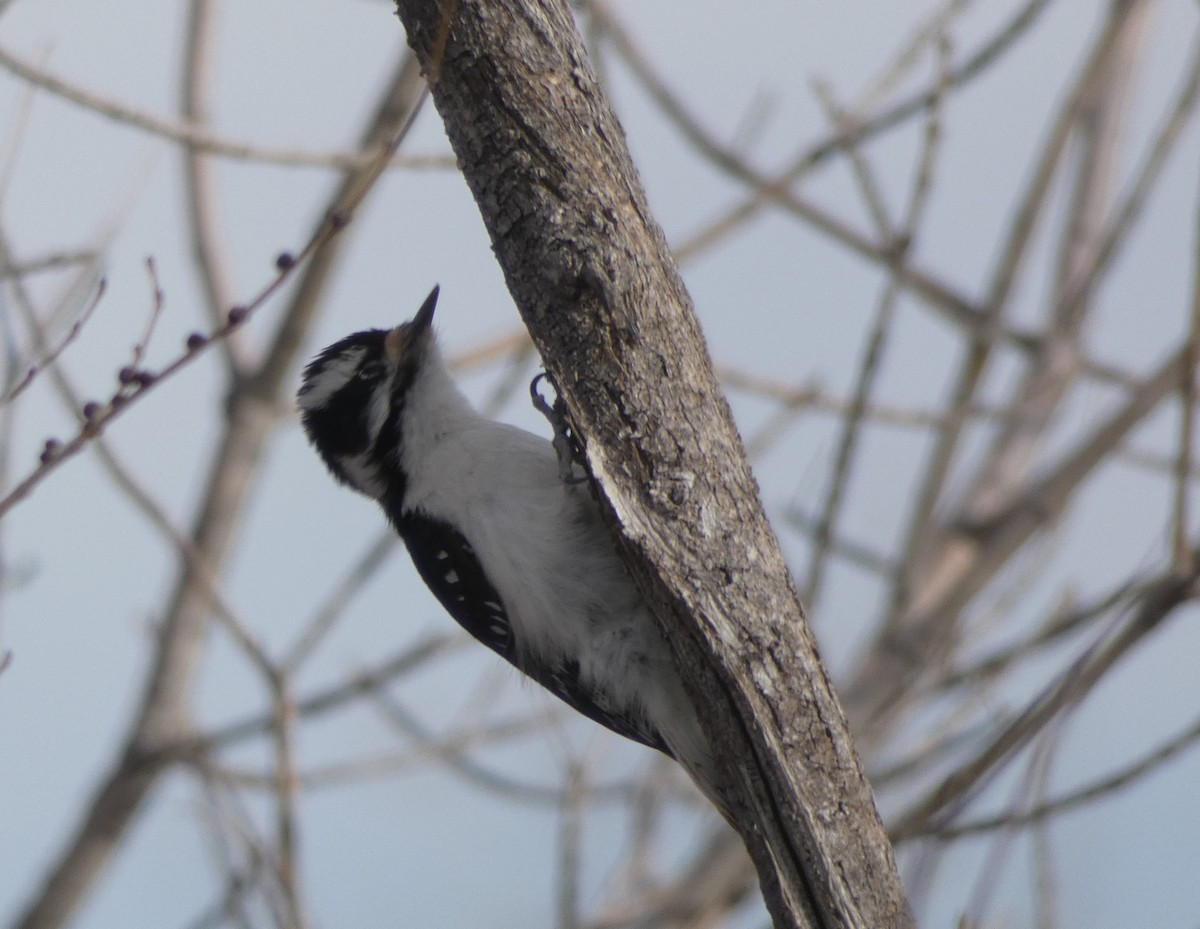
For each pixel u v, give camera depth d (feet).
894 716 38.37
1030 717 25.16
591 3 41.55
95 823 47.29
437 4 22.45
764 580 24.34
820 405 42.06
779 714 24.09
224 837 35.42
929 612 40.96
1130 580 26.35
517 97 22.74
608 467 23.99
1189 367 26.32
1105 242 45.27
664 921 39.78
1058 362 46.50
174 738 47.03
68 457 21.31
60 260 31.24
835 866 24.17
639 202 23.65
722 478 24.23
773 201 42.52
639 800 42.32
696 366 24.14
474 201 23.68
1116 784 28.17
